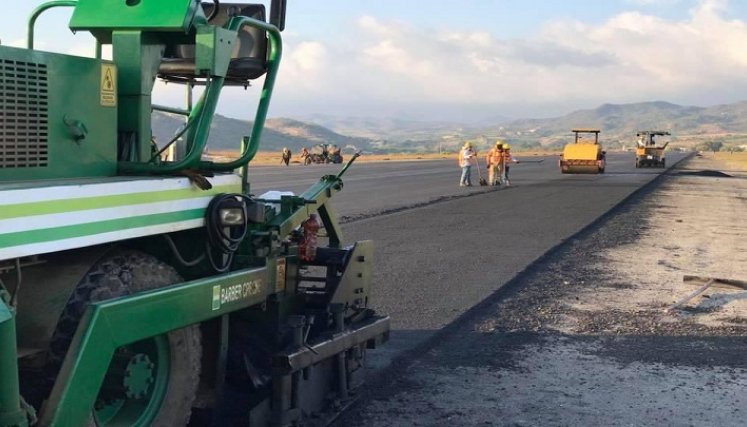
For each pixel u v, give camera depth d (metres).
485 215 17.08
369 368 5.84
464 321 7.38
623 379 5.79
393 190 25.06
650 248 12.72
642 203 21.66
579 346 6.67
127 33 3.60
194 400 3.85
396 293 8.54
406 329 7.05
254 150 4.03
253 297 4.02
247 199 4.09
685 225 16.41
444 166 50.94
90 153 3.44
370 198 21.30
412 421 4.80
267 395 4.29
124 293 3.25
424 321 7.34
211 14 4.35
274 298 4.45
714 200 23.84
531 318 7.61
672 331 7.23
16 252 2.71
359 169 43.16
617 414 5.06
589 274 10.10
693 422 4.95
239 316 4.50
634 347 6.67
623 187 29.00
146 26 3.56
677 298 8.71
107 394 3.23
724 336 7.08
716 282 9.55
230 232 3.90
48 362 3.06
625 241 13.44
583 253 11.85
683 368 6.09
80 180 3.21
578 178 36.59
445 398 5.26
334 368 4.84
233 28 3.79
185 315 3.39
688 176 40.56
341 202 19.75
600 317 7.72
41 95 3.20
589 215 17.58
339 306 4.74
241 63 4.14
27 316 3.11
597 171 40.75
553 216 17.16
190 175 3.62
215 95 3.73
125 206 3.21
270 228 4.30
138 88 3.61
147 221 3.34
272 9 4.22
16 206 2.71
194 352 3.66
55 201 2.86
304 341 4.36
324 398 4.74
